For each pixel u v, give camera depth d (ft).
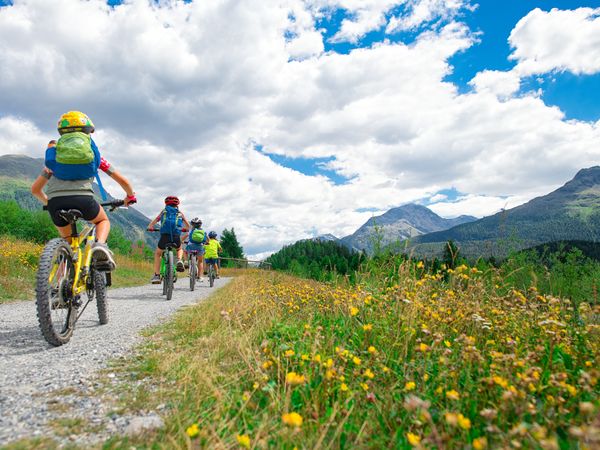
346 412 6.37
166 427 6.11
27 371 9.01
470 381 7.50
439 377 7.70
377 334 11.13
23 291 29.30
